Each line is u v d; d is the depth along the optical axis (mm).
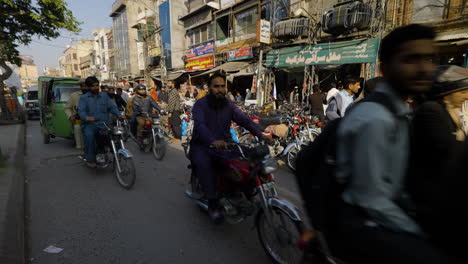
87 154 4691
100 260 2459
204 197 2947
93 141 4609
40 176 4785
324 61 8703
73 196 3889
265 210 2293
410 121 1404
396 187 1192
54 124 7031
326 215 1324
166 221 3170
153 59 22266
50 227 3029
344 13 7859
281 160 5496
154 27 23406
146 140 6320
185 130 8508
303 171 1442
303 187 1429
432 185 1252
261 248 2656
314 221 1362
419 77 1143
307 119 6008
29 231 2939
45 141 7734
